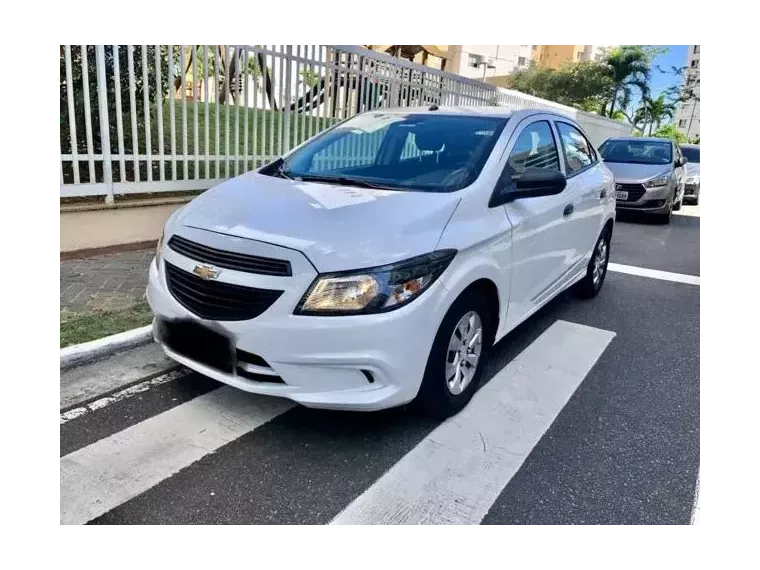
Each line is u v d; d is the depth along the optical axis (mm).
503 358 4258
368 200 3277
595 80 37500
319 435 3115
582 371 4098
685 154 17453
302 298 2779
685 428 3367
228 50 6645
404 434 3162
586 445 3154
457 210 3260
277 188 3578
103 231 5949
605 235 5758
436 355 3078
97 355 3799
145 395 3428
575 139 5199
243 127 7121
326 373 2809
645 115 38031
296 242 2879
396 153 4000
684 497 2760
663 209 11102
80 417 3158
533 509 2637
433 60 38688
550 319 5180
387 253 2854
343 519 2516
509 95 14141
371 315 2768
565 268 4781
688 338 4852
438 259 2975
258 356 2850
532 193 3648
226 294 2928
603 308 5586
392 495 2672
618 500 2725
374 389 2869
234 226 3096
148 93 6211
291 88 7484
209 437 3051
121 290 4805
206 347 3021
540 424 3348
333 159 4164
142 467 2779
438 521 2531
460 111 4355
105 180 6004
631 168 11453
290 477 2764
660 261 7848
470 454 3010
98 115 6039
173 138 6418
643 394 3783
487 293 3545
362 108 8875
